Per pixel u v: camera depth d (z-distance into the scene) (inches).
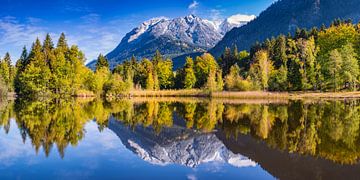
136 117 1535.4
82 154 755.4
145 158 729.6
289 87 3400.6
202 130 1156.5
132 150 813.2
